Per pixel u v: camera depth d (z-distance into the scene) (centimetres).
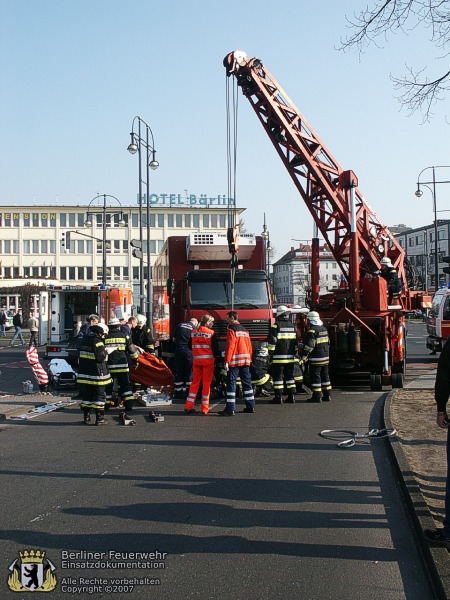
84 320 2078
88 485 662
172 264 1587
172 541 492
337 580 421
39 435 964
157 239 7831
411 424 944
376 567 442
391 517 549
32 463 769
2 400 1334
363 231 1574
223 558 458
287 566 443
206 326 1174
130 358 1246
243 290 1424
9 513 567
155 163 3016
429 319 2344
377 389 1437
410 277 1706
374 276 1492
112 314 1936
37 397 1391
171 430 989
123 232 7825
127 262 7825
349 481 666
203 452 818
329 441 875
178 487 648
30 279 6294
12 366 2270
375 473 699
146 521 540
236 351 1136
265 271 1462
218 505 584
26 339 4072
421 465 695
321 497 608
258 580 421
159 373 1389
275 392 1265
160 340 1742
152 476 696
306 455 791
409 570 438
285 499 602
